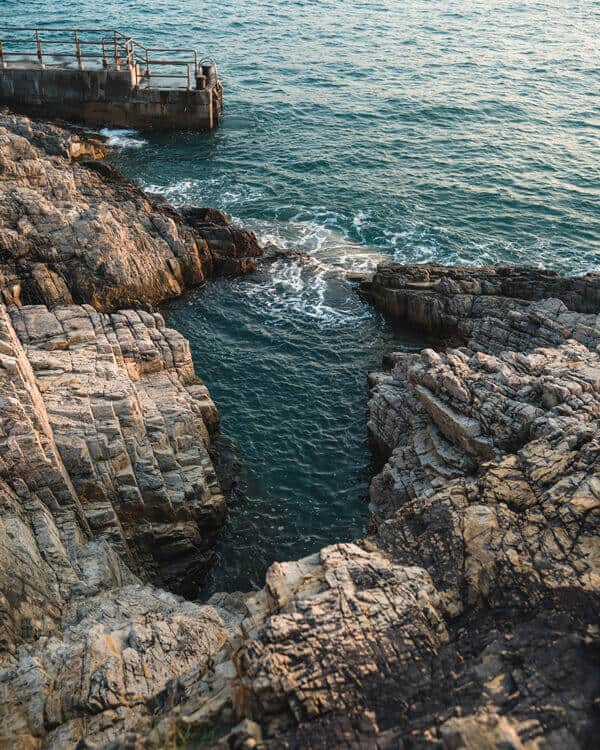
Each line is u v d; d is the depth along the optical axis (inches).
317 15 3307.1
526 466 611.8
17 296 1188.5
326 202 1724.9
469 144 2021.4
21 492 692.1
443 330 1277.1
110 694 486.9
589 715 360.8
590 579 467.5
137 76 2138.3
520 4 3695.9
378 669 409.4
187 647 551.2
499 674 393.7
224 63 2615.7
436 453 860.6
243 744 372.2
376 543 545.0
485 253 1515.7
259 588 831.1
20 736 451.2
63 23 2974.9
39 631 571.2
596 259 1488.7
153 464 835.4
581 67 2682.1
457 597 479.8
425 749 347.6
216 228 1456.7
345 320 1321.4
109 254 1290.6
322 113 2225.6
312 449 1034.1
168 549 823.1
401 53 2795.3
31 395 749.3
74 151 1820.9
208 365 1192.8
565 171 1861.5
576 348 960.9
